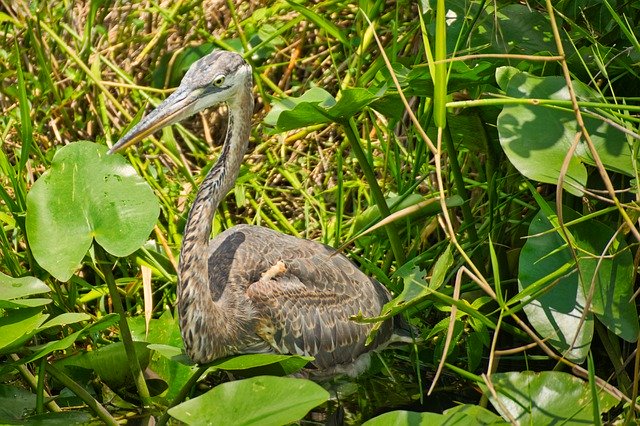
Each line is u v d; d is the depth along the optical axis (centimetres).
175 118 930
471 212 1091
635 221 930
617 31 1056
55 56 1385
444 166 1202
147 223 917
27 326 850
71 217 929
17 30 1384
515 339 1093
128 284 1145
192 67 943
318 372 1028
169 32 1383
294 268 1020
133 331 1043
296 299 1002
